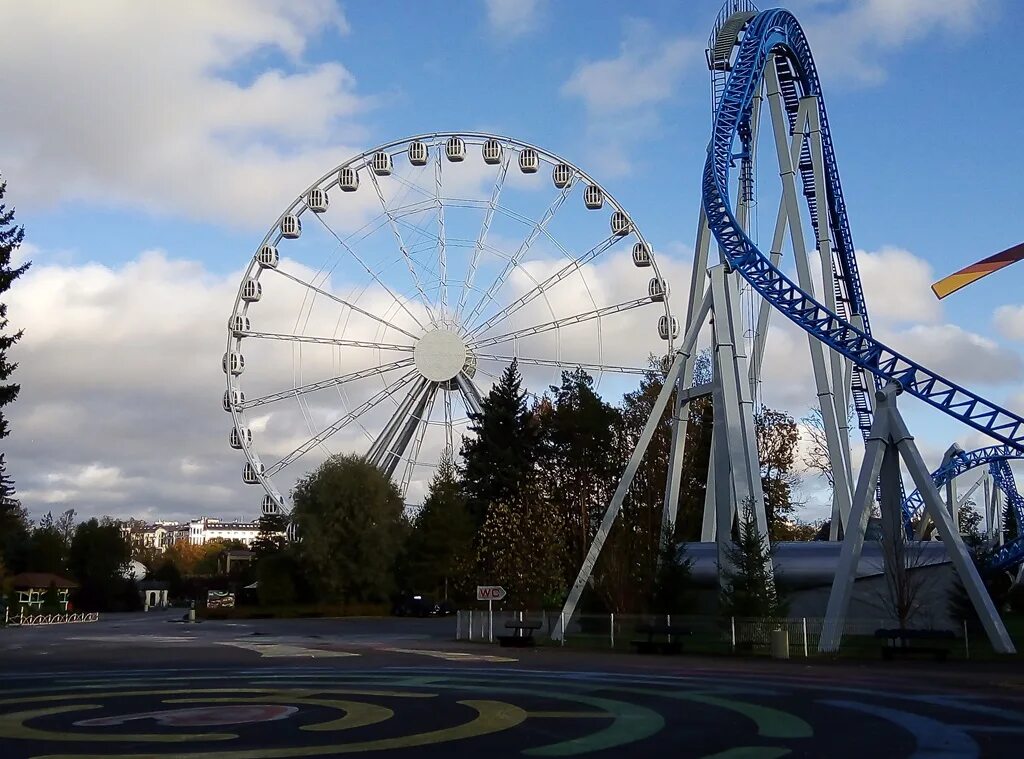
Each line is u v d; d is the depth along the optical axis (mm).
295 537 95812
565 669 31375
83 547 137500
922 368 40375
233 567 183000
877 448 39938
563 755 15070
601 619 45344
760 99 55750
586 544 80438
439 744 16125
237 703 21781
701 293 51438
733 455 45844
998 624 36594
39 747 15875
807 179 62312
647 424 49688
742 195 54969
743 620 39812
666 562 48469
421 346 84188
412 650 41469
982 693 24047
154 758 14750
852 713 20156
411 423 85250
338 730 17688
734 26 54469
